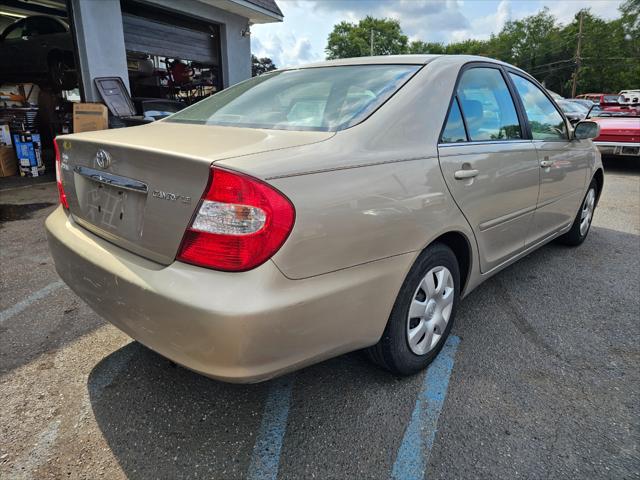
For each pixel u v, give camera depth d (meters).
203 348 1.52
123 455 1.81
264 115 2.25
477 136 2.50
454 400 2.13
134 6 8.73
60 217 2.31
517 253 3.08
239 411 2.07
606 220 5.48
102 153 1.86
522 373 2.35
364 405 2.10
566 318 2.95
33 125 8.85
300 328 1.60
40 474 1.72
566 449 1.84
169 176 1.61
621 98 20.98
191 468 1.76
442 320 2.36
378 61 2.52
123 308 1.74
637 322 2.91
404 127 2.04
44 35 9.12
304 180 1.60
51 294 3.22
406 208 1.92
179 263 1.60
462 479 1.70
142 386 2.23
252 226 1.48
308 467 1.76
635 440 1.89
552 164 3.23
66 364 2.41
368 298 1.83
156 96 9.80
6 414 2.03
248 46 11.78
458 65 2.49
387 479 1.71
